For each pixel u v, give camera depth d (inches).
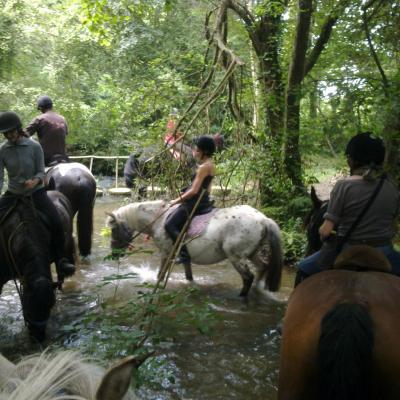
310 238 172.6
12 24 568.1
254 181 372.8
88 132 611.8
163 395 170.6
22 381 48.9
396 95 303.0
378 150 135.8
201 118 328.8
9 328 224.4
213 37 319.6
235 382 181.2
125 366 45.7
